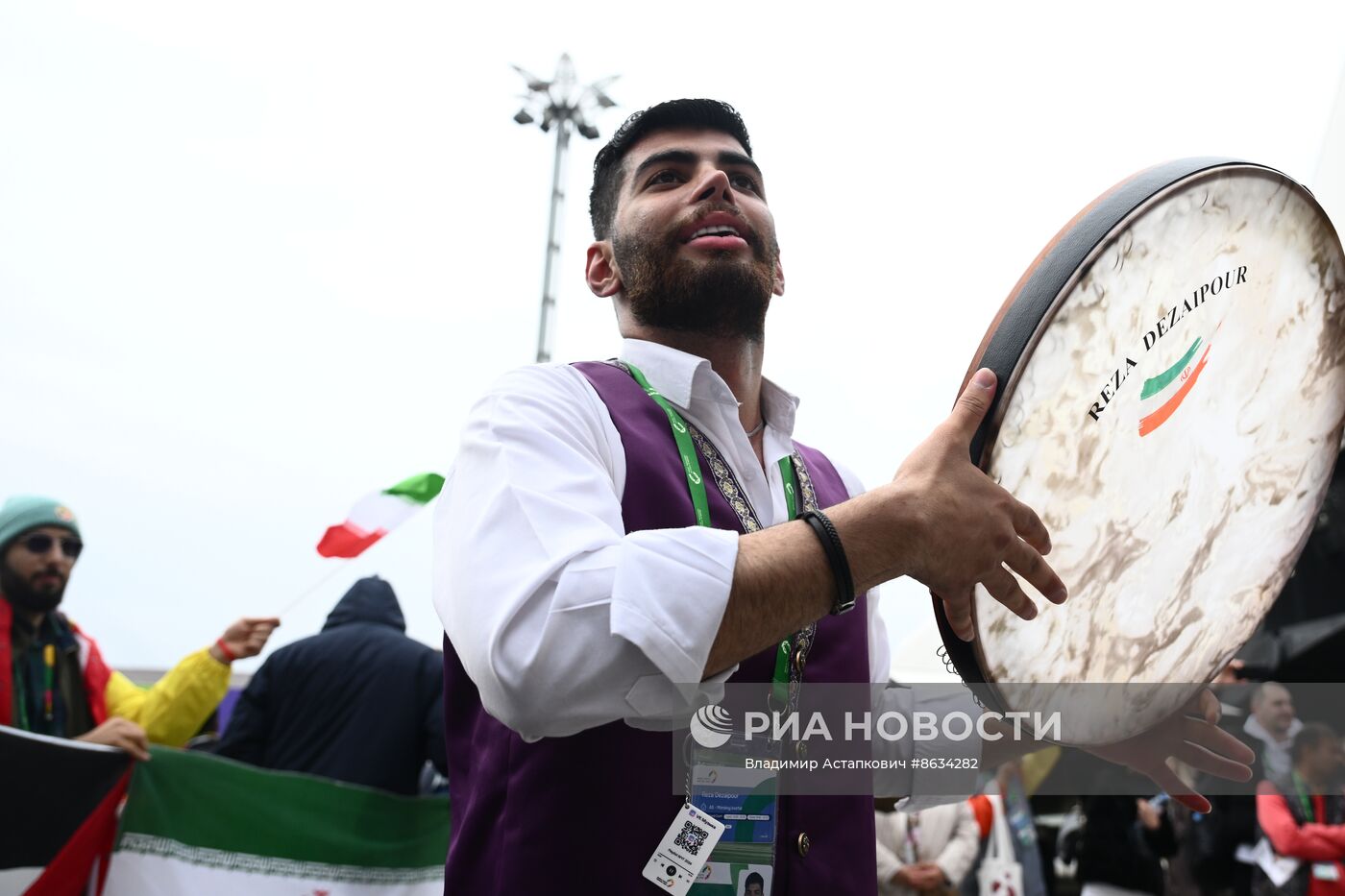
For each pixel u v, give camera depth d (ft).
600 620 3.53
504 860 4.13
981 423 3.89
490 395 4.54
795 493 5.37
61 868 10.23
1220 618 5.30
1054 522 4.23
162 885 10.59
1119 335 4.14
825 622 4.96
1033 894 16.75
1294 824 15.81
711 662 3.63
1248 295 4.66
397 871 11.55
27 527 10.78
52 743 10.39
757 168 5.74
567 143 36.65
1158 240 4.09
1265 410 5.02
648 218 5.38
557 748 4.17
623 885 4.04
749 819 4.33
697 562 3.59
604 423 4.70
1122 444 4.37
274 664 12.12
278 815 11.19
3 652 10.61
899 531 3.70
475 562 3.79
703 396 5.13
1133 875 16.60
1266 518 5.31
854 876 4.64
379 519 13.64
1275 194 4.49
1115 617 4.71
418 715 11.95
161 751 10.90
